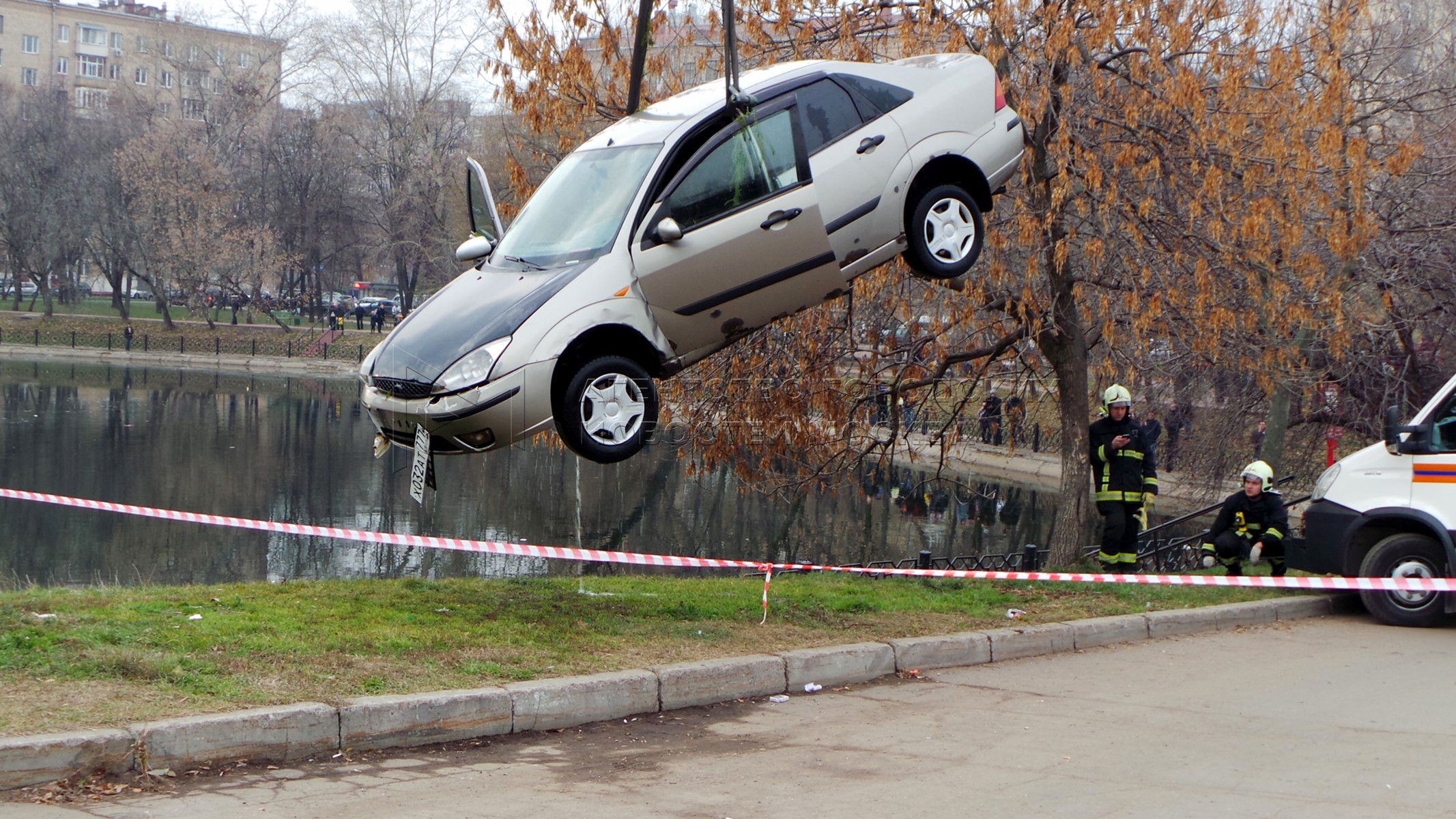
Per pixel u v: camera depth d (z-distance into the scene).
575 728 6.55
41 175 69.38
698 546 20.53
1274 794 5.27
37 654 6.29
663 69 12.78
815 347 12.87
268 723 5.64
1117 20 11.26
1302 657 8.52
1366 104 13.32
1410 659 8.42
